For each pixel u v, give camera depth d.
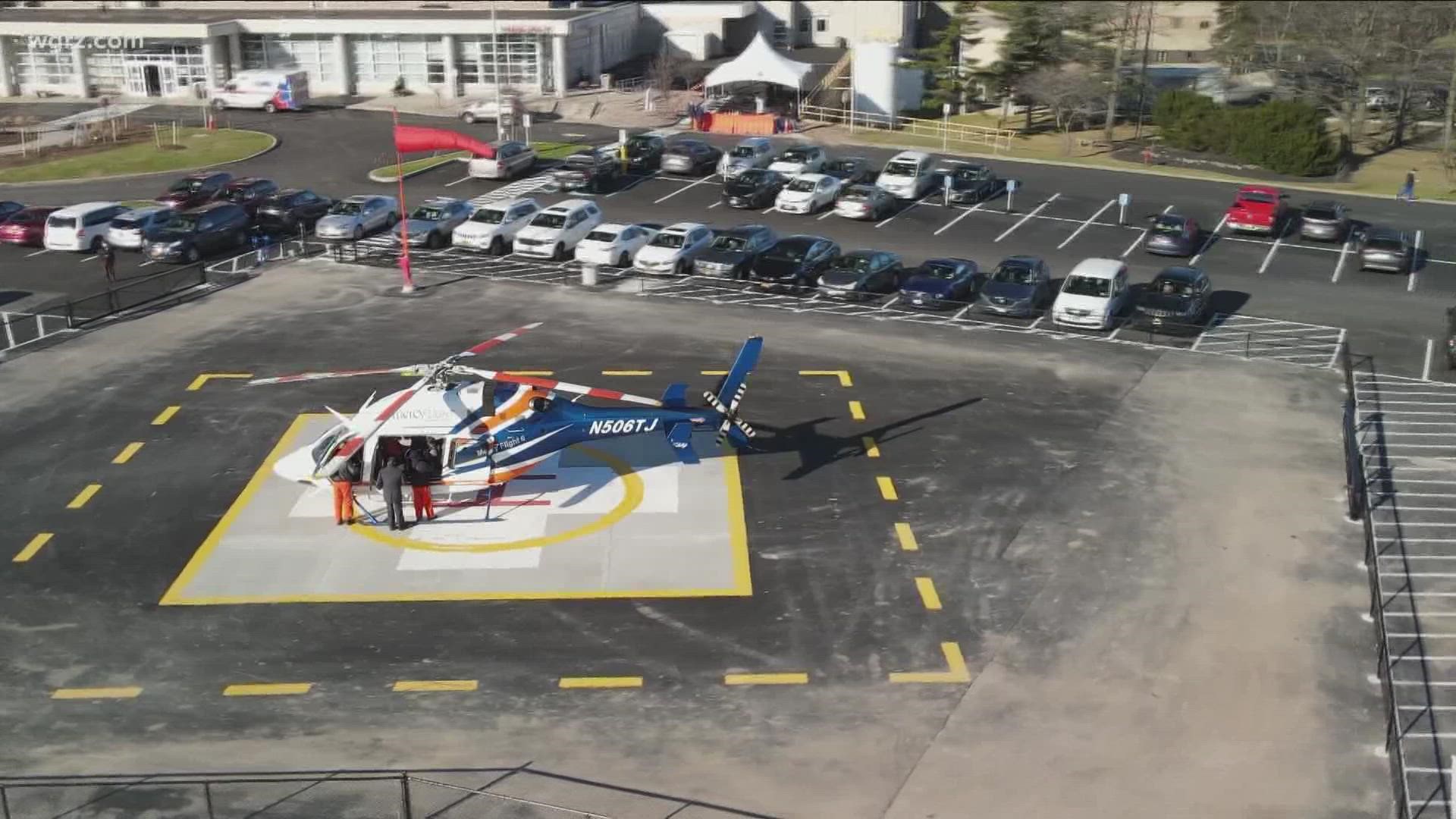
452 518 25.92
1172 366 35.31
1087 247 48.78
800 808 17.73
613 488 27.36
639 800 17.89
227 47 80.06
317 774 18.25
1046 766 18.67
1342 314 40.69
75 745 18.97
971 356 35.75
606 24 82.25
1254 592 23.50
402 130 31.30
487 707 20.02
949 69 75.06
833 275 40.97
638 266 43.38
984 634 22.06
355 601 22.92
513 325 38.06
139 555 24.48
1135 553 24.83
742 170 57.09
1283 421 31.48
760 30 89.06
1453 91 63.47
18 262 45.91
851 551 24.81
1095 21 71.50
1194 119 66.25
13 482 27.45
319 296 41.12
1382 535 25.72
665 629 22.14
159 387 32.88
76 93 80.62
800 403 32.09
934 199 56.22
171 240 45.47
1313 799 17.98
